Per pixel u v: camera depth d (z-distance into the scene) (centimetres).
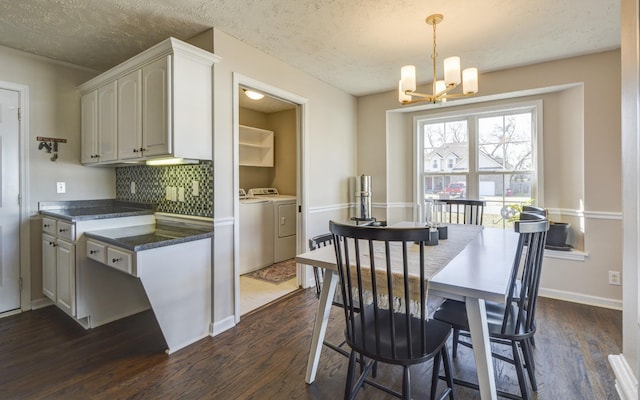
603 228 298
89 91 303
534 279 155
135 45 274
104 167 339
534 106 345
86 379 193
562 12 225
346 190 417
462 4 215
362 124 434
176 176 283
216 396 178
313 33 255
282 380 193
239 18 233
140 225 289
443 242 212
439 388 187
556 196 337
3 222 280
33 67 292
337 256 148
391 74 349
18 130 285
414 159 422
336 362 213
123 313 280
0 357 217
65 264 261
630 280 90
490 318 170
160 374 198
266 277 395
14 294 287
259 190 509
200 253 242
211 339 242
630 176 90
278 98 318
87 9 219
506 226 362
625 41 93
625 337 93
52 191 305
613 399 173
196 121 236
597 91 296
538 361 210
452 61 202
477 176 385
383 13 226
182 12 224
